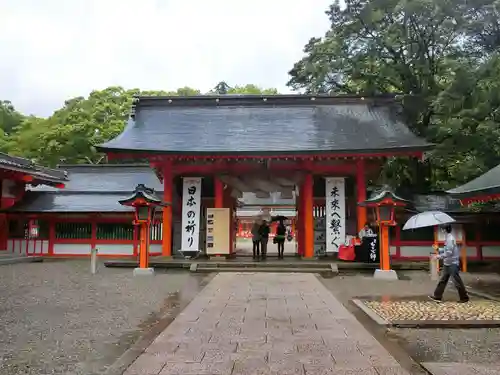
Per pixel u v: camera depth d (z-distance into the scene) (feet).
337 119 78.18
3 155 76.64
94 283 49.55
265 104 83.56
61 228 83.30
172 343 24.88
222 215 69.92
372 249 62.39
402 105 78.43
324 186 75.92
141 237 57.88
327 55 81.20
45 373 20.33
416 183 84.17
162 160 70.08
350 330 27.96
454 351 23.91
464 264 63.98
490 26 67.26
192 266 61.05
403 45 77.61
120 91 155.33
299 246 77.30
